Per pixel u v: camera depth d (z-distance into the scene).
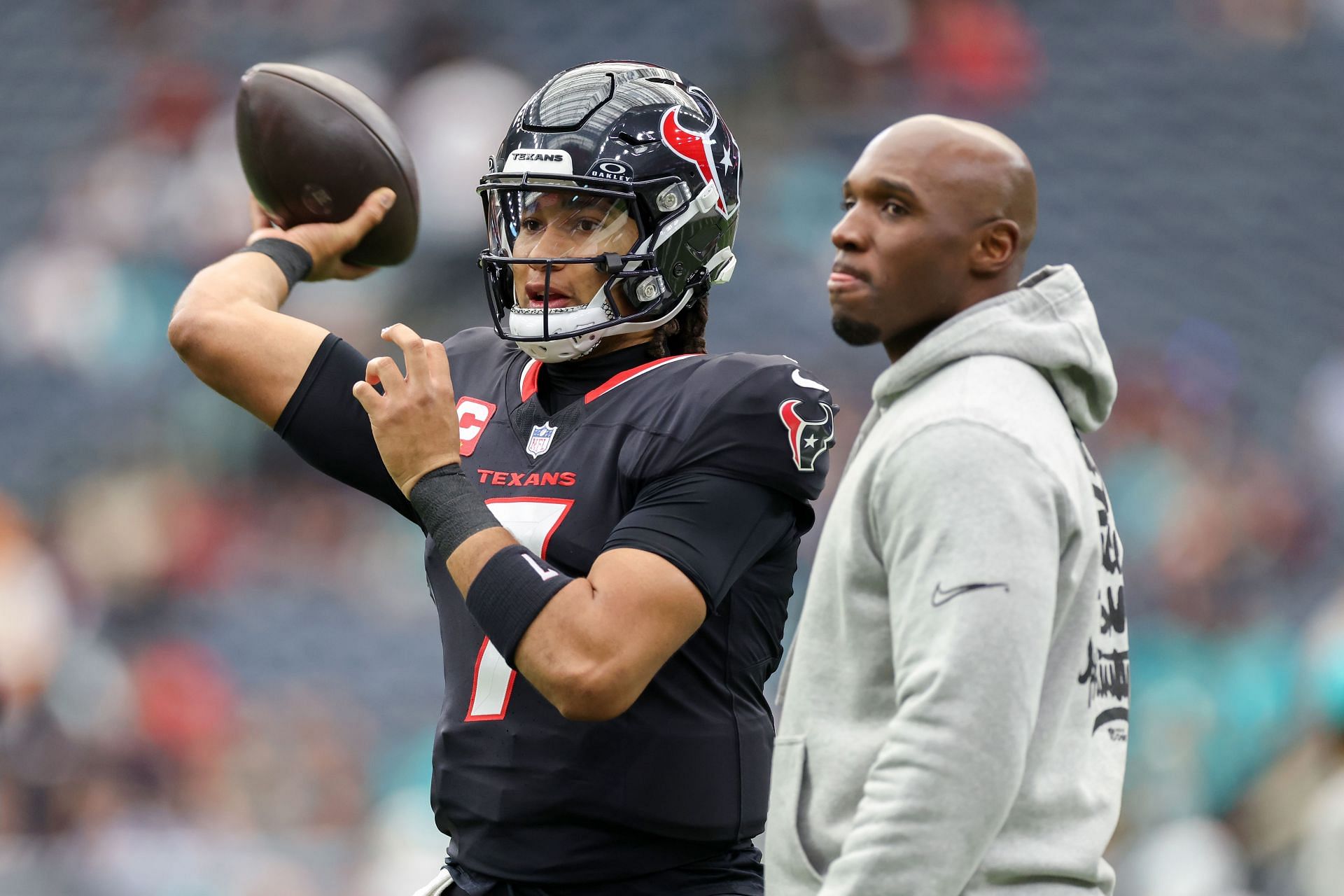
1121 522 29.89
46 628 28.41
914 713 6.73
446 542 7.74
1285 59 39.97
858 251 7.57
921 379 7.52
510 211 8.50
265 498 31.45
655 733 7.97
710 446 7.97
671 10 39.41
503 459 8.42
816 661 7.46
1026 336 7.43
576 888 7.99
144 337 35.56
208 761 27.36
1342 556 30.62
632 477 8.02
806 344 33.59
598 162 8.30
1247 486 30.56
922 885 6.60
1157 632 27.34
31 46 41.97
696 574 7.66
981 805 6.63
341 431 8.88
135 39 41.62
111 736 27.61
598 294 8.33
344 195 9.84
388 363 7.93
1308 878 15.97
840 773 7.20
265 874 22.94
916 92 38.06
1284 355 35.59
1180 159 38.44
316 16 40.34
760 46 38.38
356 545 30.86
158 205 37.12
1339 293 36.94
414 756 27.45
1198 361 34.06
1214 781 23.84
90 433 34.00
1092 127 38.69
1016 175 7.56
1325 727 18.95
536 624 7.46
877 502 7.20
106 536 31.14
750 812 8.25
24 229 38.38
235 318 9.04
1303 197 38.19
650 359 8.66
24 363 35.72
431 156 32.53
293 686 29.31
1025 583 6.80
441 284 32.19
